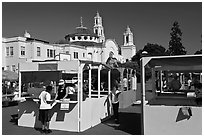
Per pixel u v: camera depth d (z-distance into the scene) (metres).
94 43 65.50
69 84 10.75
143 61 7.85
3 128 9.91
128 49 78.62
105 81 14.66
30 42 42.47
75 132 9.16
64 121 9.50
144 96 7.93
